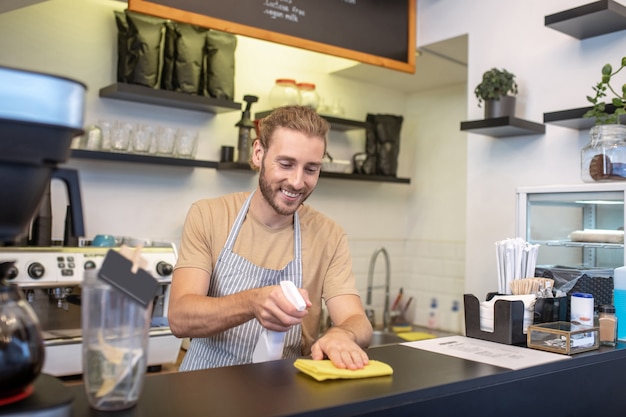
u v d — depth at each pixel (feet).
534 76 8.59
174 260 8.35
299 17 8.51
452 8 9.65
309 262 5.94
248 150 9.80
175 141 9.25
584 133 8.03
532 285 5.92
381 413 3.52
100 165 9.10
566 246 7.27
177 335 5.11
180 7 7.47
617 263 6.86
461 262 11.84
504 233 8.91
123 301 3.09
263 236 5.89
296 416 3.19
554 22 7.38
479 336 5.57
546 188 7.39
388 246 12.76
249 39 10.68
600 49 7.88
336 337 4.45
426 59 10.68
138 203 9.45
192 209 5.92
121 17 8.76
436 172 12.44
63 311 7.59
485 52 9.18
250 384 3.73
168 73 9.07
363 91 12.25
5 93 2.68
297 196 5.35
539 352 4.98
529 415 4.40
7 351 2.89
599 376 5.06
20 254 7.22
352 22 9.08
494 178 9.07
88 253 7.71
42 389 3.19
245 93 10.63
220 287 5.76
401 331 11.54
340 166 11.15
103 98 9.07
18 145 2.76
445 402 3.84
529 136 8.66
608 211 6.91
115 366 3.11
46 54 8.61
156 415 3.09
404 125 13.01
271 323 4.37
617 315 5.77
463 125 8.40
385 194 12.72
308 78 11.44
